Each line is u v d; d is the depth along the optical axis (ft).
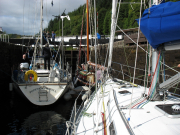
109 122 7.63
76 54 69.72
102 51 47.47
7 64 39.88
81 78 37.04
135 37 32.01
